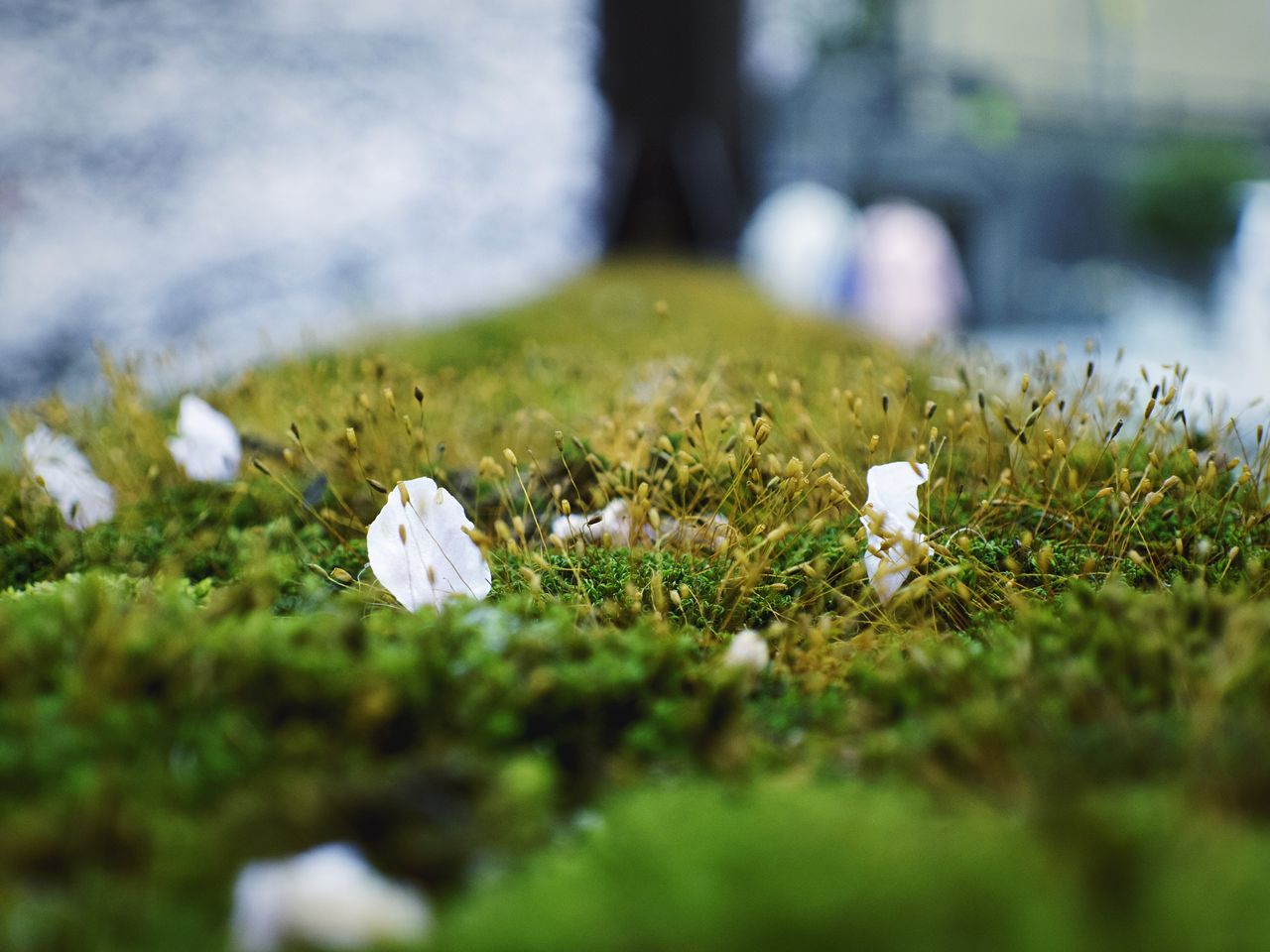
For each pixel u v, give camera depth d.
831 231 1.19
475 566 0.20
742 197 1.18
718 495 0.24
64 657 0.17
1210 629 0.19
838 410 0.27
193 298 0.86
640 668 0.18
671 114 1.10
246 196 0.89
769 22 1.99
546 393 0.32
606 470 0.24
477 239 0.99
